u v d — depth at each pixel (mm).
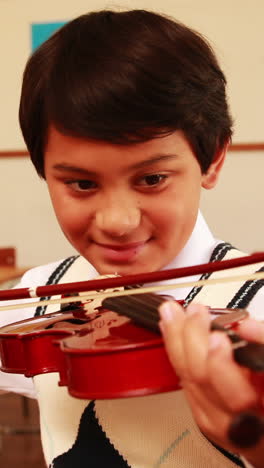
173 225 730
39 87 730
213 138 759
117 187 699
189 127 705
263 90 3289
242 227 3385
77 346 596
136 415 783
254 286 789
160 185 704
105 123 657
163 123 671
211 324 532
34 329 746
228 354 464
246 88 3301
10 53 3455
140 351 557
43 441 849
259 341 528
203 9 3297
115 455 784
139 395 555
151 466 767
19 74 3455
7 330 767
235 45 3291
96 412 807
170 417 768
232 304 784
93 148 674
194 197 743
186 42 737
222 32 3295
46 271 1021
